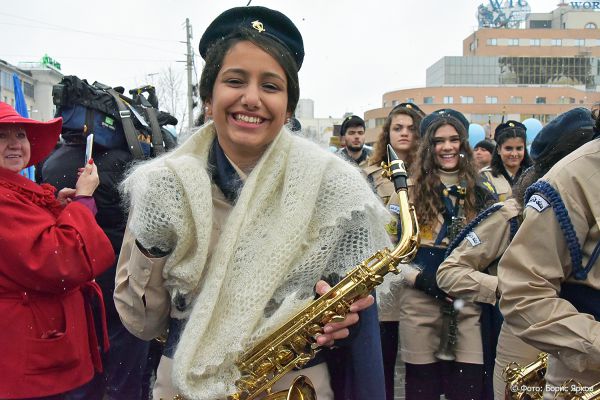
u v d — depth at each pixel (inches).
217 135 82.7
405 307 152.6
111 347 150.8
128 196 89.0
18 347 108.7
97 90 157.8
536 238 87.0
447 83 3587.6
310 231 76.0
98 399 146.7
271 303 76.2
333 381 83.7
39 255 107.6
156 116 175.9
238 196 79.6
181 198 75.7
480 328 146.3
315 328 75.8
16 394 108.0
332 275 79.0
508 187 220.1
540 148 120.4
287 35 83.6
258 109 77.7
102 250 116.6
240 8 82.8
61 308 114.7
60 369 114.3
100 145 151.5
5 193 109.1
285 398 75.6
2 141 117.6
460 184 158.9
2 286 108.3
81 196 124.5
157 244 76.8
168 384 81.5
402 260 77.5
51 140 131.7
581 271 85.9
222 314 73.0
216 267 73.4
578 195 85.2
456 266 133.1
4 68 1240.2
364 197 76.2
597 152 86.2
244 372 77.5
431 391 150.4
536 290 86.4
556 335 84.1
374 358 79.5
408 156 202.7
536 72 3614.7
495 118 3107.8
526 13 3934.5
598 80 3609.7
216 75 80.0
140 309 80.0
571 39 3622.0
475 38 3730.3
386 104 3297.2
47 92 1464.1
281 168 78.0
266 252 73.0
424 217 155.3
